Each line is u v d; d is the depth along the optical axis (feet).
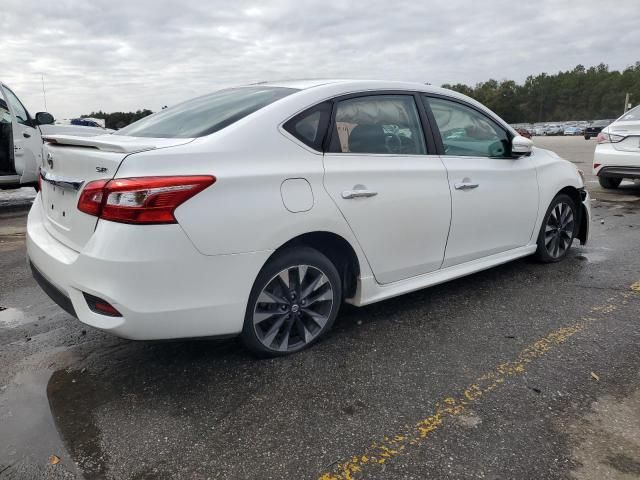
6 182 25.76
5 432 7.57
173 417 7.95
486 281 14.05
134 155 7.73
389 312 11.96
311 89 10.05
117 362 9.68
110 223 7.66
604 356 9.76
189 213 7.80
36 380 9.05
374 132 10.55
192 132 9.16
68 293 8.27
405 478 6.63
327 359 9.71
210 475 6.72
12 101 25.44
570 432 7.50
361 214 9.91
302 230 9.06
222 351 10.02
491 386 8.75
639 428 7.59
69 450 7.19
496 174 12.78
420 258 11.31
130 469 6.83
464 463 6.88
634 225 21.31
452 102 12.37
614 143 28.53
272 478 6.66
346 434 7.52
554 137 180.04
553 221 15.33
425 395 8.50
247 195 8.38
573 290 13.33
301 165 9.18
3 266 16.08
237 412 8.07
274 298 9.30
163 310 7.88
